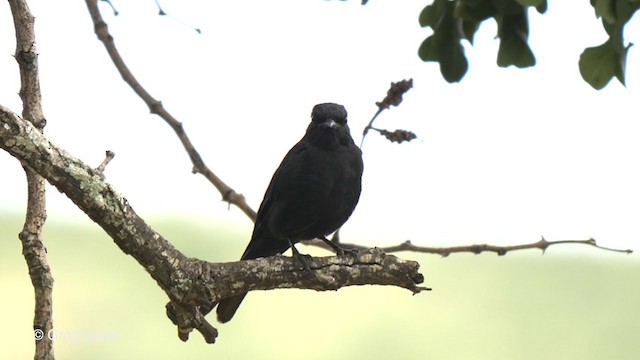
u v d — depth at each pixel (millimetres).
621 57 9055
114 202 8648
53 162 8344
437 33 10562
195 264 9297
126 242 8828
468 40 10594
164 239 9070
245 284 9562
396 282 10141
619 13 8789
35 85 8992
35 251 8742
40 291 8750
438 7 10516
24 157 8227
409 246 12234
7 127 8094
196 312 9422
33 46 8953
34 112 8984
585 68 9344
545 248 11945
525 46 10383
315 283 9883
